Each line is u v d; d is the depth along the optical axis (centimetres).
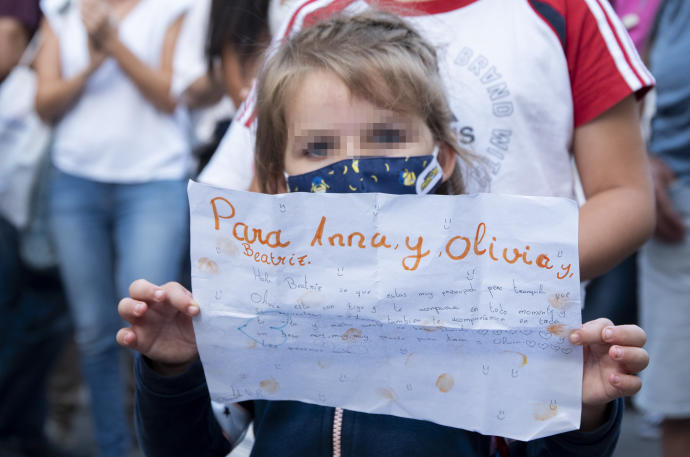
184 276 381
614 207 180
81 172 368
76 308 375
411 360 159
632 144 186
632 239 179
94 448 451
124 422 382
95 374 377
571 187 193
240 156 212
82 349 378
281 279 158
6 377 407
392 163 171
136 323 162
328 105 173
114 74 365
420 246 155
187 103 369
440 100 181
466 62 190
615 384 147
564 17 186
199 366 167
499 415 155
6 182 393
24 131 397
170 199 367
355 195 155
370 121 173
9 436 421
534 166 188
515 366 154
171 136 371
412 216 155
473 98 189
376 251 156
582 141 188
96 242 371
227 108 374
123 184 368
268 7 305
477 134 189
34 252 398
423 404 159
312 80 176
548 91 187
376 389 160
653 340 327
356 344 160
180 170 373
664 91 323
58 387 472
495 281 154
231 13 310
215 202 158
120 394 381
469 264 154
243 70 313
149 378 165
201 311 159
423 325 157
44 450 430
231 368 163
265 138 186
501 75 187
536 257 152
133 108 366
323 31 187
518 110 187
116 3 372
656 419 446
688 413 320
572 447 157
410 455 164
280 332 160
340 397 162
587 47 185
